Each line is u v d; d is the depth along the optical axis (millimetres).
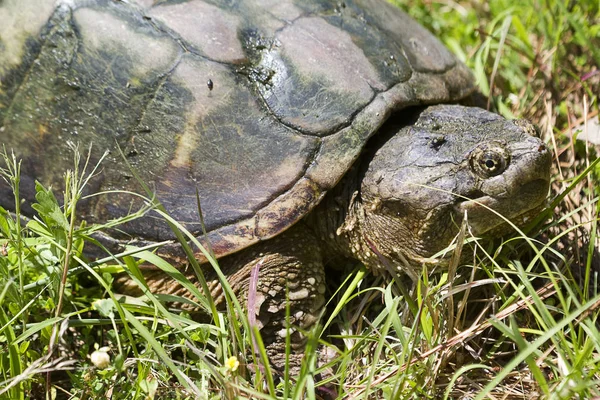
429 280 2771
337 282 3035
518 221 2676
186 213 2654
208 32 2766
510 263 2582
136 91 2729
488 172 2506
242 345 2361
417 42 3135
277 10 2879
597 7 4016
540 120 3619
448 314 2488
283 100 2693
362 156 2785
